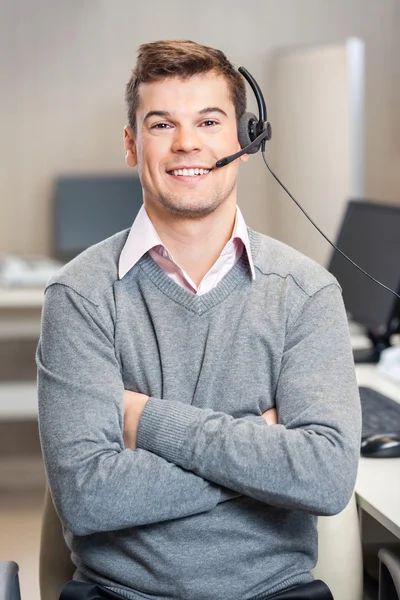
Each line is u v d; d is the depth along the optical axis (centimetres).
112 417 171
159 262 184
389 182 604
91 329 177
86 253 188
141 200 552
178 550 169
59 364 175
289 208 555
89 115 571
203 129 179
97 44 569
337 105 530
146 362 178
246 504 172
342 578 186
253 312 180
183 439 167
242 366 178
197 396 176
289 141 552
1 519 422
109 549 175
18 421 537
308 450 165
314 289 182
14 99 564
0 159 565
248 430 167
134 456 167
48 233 571
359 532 191
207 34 581
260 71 586
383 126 601
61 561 193
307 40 589
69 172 571
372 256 304
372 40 596
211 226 183
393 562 177
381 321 292
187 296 180
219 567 169
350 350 181
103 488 164
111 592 172
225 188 181
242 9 582
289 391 175
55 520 194
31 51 564
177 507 165
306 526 177
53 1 564
